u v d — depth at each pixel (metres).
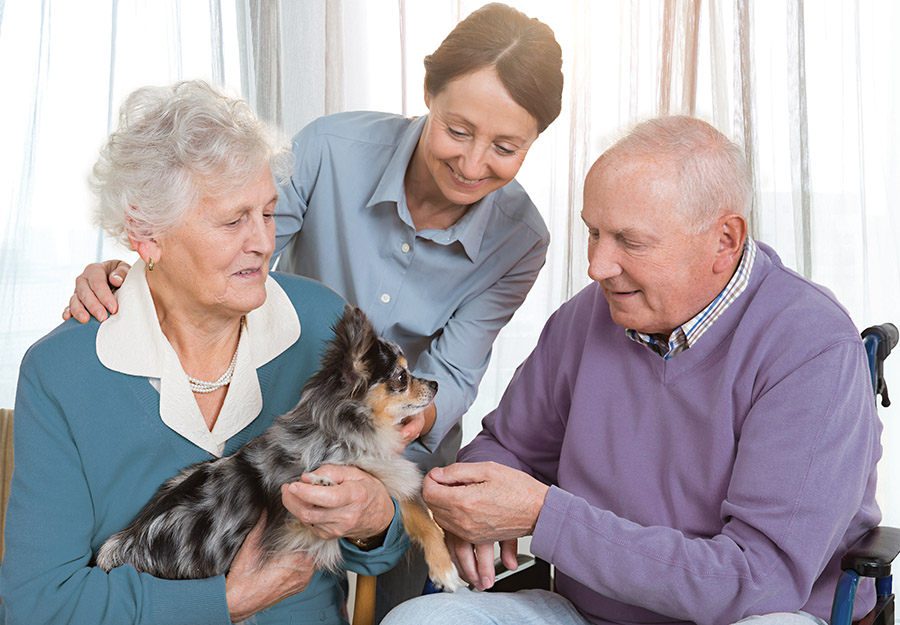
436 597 1.61
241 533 1.55
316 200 2.07
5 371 3.66
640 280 1.54
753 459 1.50
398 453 1.76
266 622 1.63
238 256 1.44
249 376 1.64
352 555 1.63
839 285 3.20
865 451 1.50
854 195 3.16
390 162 2.01
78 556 1.52
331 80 3.44
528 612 1.66
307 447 1.57
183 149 1.35
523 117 1.70
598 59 3.22
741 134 3.05
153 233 1.42
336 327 1.67
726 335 1.60
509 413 1.98
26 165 3.61
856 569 1.46
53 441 1.51
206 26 3.55
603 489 1.72
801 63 3.04
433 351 2.08
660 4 3.13
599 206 1.53
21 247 3.64
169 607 1.46
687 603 1.46
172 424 1.56
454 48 1.68
